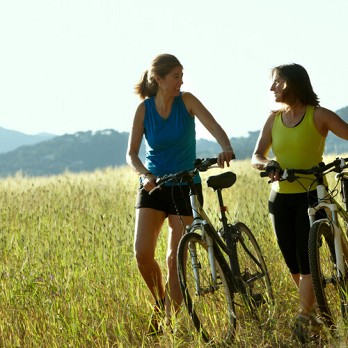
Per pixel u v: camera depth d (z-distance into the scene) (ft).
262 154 45.19
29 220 77.10
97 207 90.27
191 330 41.81
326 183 43.98
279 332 41.96
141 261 45.88
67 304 47.75
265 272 47.57
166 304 44.60
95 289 49.80
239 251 45.50
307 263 43.42
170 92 44.57
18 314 46.80
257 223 64.34
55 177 145.79
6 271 54.95
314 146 43.68
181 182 45.24
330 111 43.24
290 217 44.27
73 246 62.59
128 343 41.83
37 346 43.14
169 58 44.55
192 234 41.22
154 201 45.85
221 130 44.68
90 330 43.34
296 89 43.14
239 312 42.50
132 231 67.41
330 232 42.19
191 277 40.75
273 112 45.19
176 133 45.42
